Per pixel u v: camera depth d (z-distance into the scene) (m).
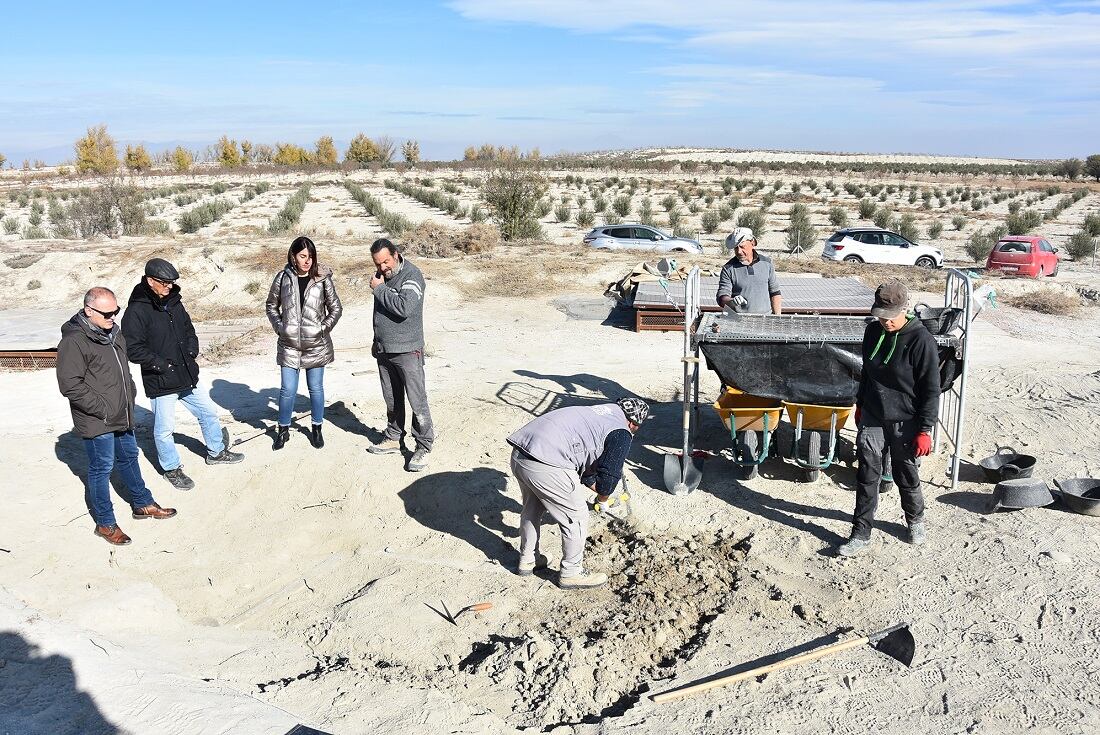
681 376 10.70
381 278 6.71
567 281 17.91
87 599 5.25
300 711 4.08
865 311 13.23
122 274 18.33
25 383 10.31
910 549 5.66
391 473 6.98
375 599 5.36
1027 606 4.91
